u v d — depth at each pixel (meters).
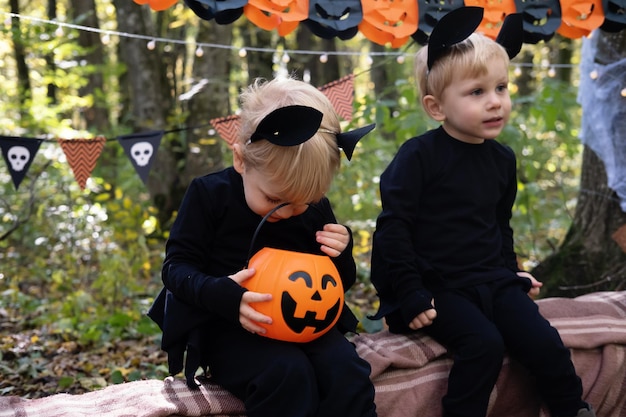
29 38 7.18
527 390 2.70
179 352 2.27
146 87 8.83
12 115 8.56
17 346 4.20
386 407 2.47
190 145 8.13
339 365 2.17
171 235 2.30
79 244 6.46
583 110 4.04
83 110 10.58
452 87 2.60
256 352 2.19
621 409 2.84
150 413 2.11
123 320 4.58
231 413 2.24
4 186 6.80
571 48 10.90
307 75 5.10
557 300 3.04
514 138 5.20
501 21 3.13
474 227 2.64
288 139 1.99
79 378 3.66
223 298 2.10
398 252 2.53
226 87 8.26
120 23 8.82
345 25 2.88
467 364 2.45
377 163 7.61
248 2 2.73
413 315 2.47
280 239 2.36
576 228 4.18
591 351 2.81
